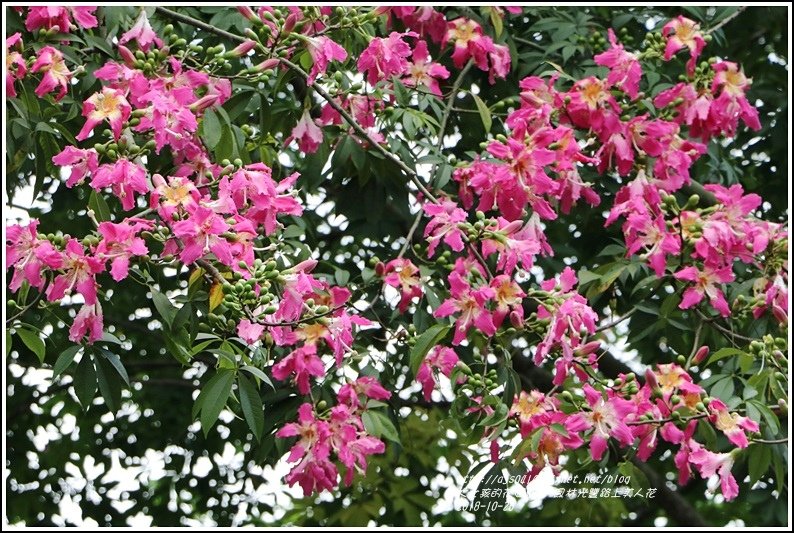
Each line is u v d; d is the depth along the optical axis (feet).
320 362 15.30
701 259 18.26
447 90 21.44
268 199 14.40
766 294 17.61
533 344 18.63
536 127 17.81
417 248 18.72
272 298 13.84
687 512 25.35
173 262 14.42
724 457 15.17
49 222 22.09
